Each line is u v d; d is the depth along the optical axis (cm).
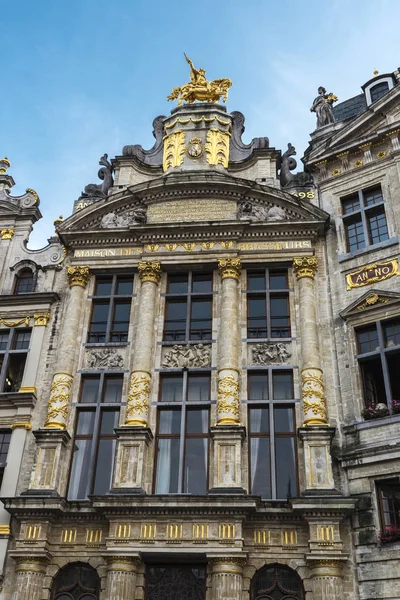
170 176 2798
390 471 2083
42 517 2150
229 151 2989
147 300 2562
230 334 2438
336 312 2478
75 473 2319
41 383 2514
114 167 3023
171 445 2319
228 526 2053
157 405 2373
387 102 2708
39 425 2422
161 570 2117
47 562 2122
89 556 2128
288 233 2661
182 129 3022
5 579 2122
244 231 2675
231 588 1972
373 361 2350
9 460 2348
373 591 1950
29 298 2688
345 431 2228
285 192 2708
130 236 2739
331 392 2331
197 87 3166
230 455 2188
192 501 2069
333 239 2650
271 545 2070
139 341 2469
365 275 2488
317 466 2141
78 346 2552
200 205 2789
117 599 1989
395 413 2183
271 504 2084
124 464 2209
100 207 2820
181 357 2462
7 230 2925
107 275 2725
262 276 2648
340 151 2758
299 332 2453
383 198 2603
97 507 2102
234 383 2341
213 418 2325
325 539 2012
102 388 2453
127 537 2073
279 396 2366
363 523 2052
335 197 2730
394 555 1962
